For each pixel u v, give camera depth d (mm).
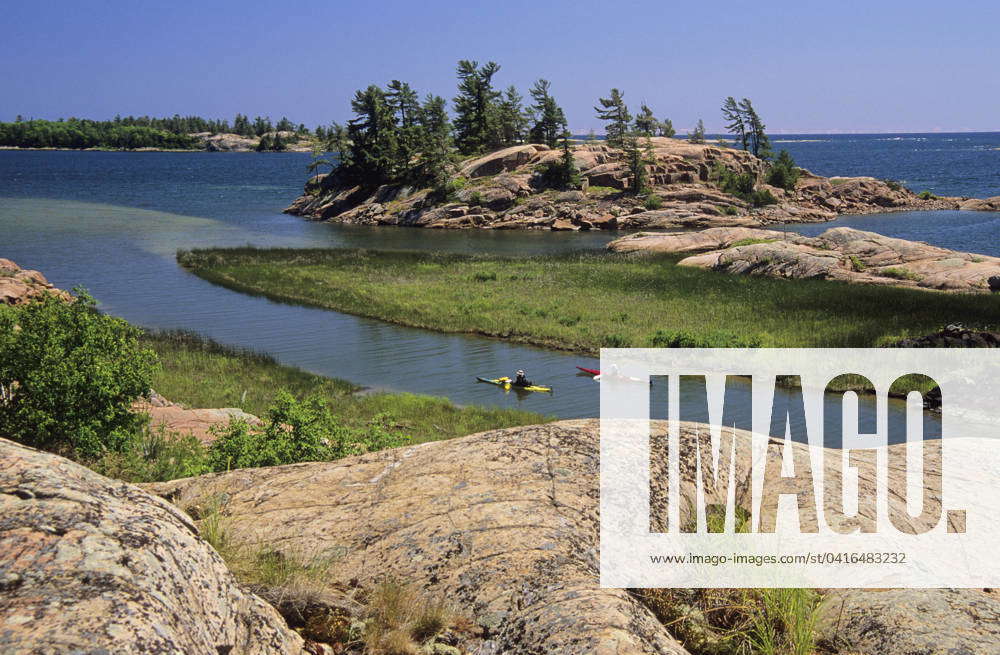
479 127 111125
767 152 108938
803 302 31625
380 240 67062
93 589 1969
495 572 3234
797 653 2906
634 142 86625
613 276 40844
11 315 8930
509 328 28031
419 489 4109
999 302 30859
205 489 4520
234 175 164875
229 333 28172
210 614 2293
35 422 8406
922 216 85562
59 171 168000
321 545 3670
